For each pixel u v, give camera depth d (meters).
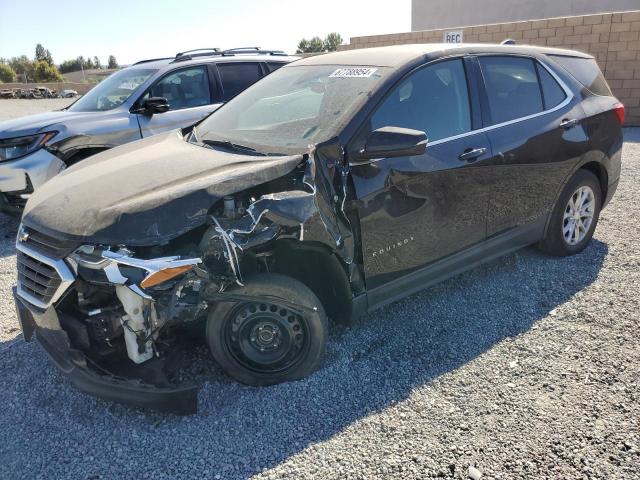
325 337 3.06
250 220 2.68
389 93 3.37
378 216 3.21
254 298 2.84
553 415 2.74
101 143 6.07
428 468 2.44
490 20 22.20
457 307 3.92
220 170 2.95
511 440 2.59
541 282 4.24
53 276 2.64
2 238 6.00
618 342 3.36
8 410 2.95
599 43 12.01
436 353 3.34
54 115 6.26
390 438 2.63
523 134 4.00
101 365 2.72
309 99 3.60
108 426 2.80
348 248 3.09
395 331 3.62
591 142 4.52
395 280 3.44
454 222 3.65
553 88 4.42
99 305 2.71
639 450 2.49
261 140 3.41
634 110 11.87
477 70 3.89
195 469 2.50
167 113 6.55
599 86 4.88
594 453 2.48
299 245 2.89
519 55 4.27
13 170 5.64
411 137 3.01
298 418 2.80
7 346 3.61
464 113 3.75
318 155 3.00
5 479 2.48
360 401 2.91
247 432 2.71
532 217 4.25
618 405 2.79
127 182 2.95
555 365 3.16
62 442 2.70
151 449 2.63
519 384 3.00
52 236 2.67
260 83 4.36
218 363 2.99
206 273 2.64
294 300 2.90
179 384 2.76
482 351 3.35
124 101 6.42
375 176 3.17
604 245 4.95
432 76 3.63
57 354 2.74
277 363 3.04
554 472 2.38
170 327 2.87
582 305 3.84
